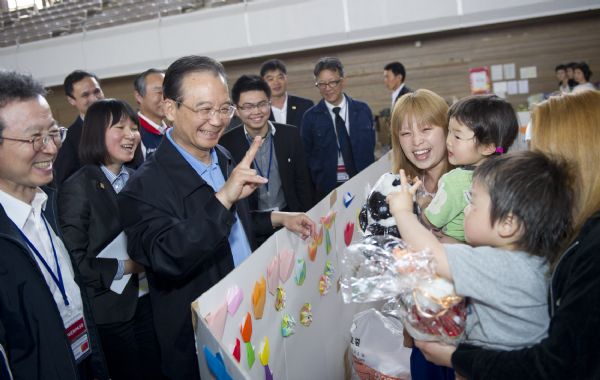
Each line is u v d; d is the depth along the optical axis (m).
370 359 2.07
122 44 8.44
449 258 1.05
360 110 4.04
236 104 2.89
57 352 1.29
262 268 1.51
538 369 0.87
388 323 2.18
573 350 0.83
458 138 1.62
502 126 1.58
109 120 2.16
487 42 7.02
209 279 1.53
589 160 1.04
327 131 3.97
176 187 1.50
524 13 6.45
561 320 0.86
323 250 2.10
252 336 1.44
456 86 7.29
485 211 1.05
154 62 8.32
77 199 1.99
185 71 1.45
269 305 1.57
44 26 9.30
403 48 7.40
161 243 1.37
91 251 2.00
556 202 1.00
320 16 7.26
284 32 7.49
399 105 1.87
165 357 1.52
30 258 1.27
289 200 3.04
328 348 2.19
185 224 1.35
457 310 1.09
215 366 1.04
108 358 2.10
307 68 7.88
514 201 1.00
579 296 0.84
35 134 1.30
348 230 2.46
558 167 1.02
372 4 6.99
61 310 1.48
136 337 2.15
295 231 1.82
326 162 4.00
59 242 1.54
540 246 1.03
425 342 1.15
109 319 2.01
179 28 8.02
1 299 1.21
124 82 8.91
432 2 6.75
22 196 1.41
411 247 1.11
